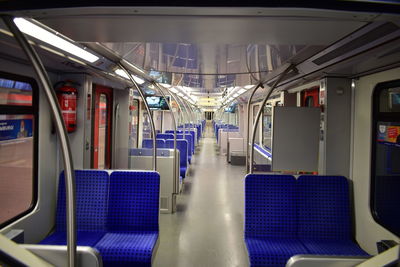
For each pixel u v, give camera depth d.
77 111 3.37
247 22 1.33
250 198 2.91
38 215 2.93
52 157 3.19
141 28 1.48
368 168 2.86
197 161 9.69
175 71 3.36
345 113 3.22
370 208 2.85
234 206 4.87
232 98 9.03
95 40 1.77
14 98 2.54
